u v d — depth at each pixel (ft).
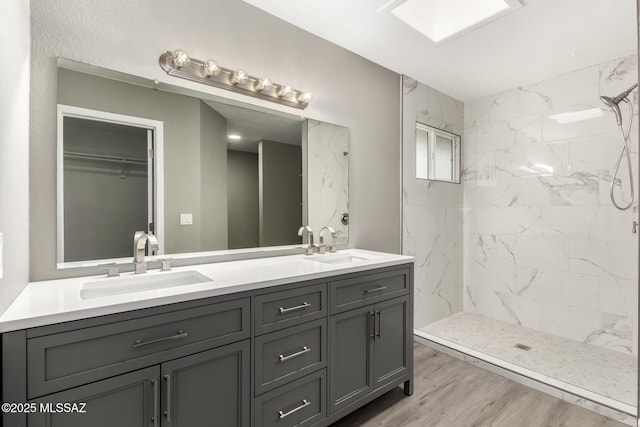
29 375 2.81
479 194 11.05
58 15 4.39
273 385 4.44
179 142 5.49
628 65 7.97
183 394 3.68
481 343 8.84
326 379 5.06
